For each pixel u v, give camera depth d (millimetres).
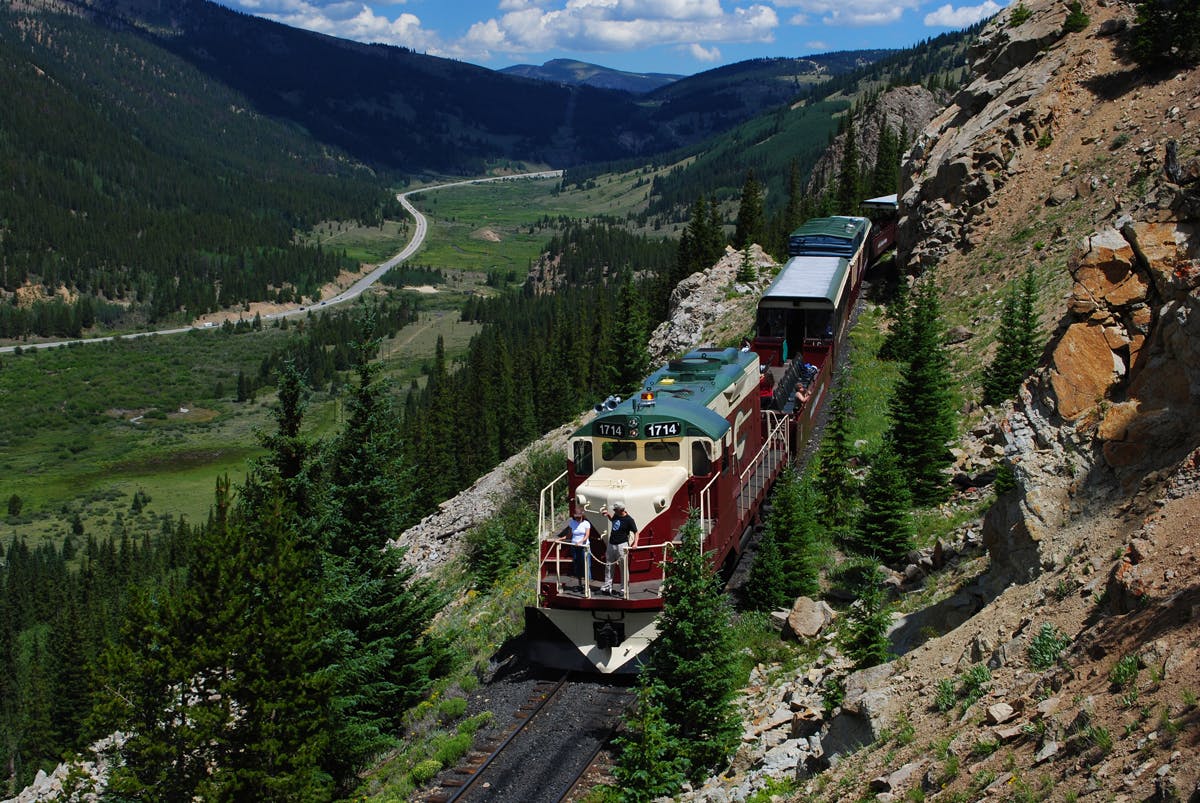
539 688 22281
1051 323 40500
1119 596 13273
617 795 16812
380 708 23750
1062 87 54781
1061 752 11008
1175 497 14305
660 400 25531
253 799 17844
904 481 27453
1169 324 17172
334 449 24750
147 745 17391
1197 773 9195
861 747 14672
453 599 40469
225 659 17969
